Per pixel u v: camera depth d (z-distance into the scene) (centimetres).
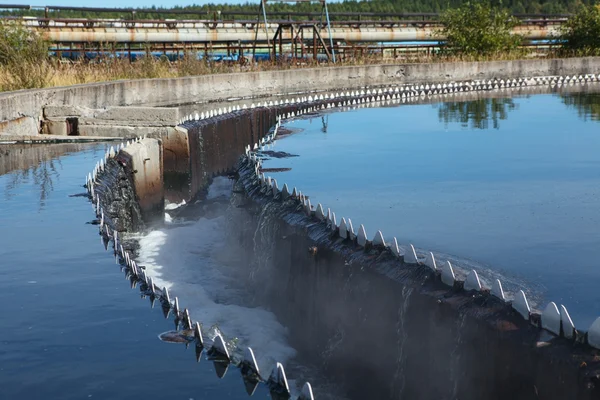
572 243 930
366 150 1745
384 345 798
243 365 617
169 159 1886
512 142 1808
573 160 1532
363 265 844
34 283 784
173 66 3562
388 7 10962
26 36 2852
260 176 1313
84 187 1273
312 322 960
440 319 702
